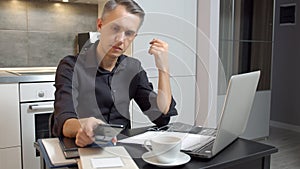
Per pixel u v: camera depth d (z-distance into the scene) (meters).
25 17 2.71
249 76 1.05
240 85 0.99
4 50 2.66
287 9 4.50
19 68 2.73
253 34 3.56
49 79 2.33
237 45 3.43
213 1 3.02
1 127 2.19
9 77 2.17
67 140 1.09
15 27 2.68
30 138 2.30
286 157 3.26
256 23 3.57
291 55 4.49
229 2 3.32
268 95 3.89
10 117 2.21
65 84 1.23
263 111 3.86
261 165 1.09
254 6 3.53
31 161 2.32
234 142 1.17
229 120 1.01
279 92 4.68
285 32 4.55
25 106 2.26
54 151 1.01
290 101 4.53
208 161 0.97
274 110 4.75
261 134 3.89
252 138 3.79
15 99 2.22
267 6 3.65
